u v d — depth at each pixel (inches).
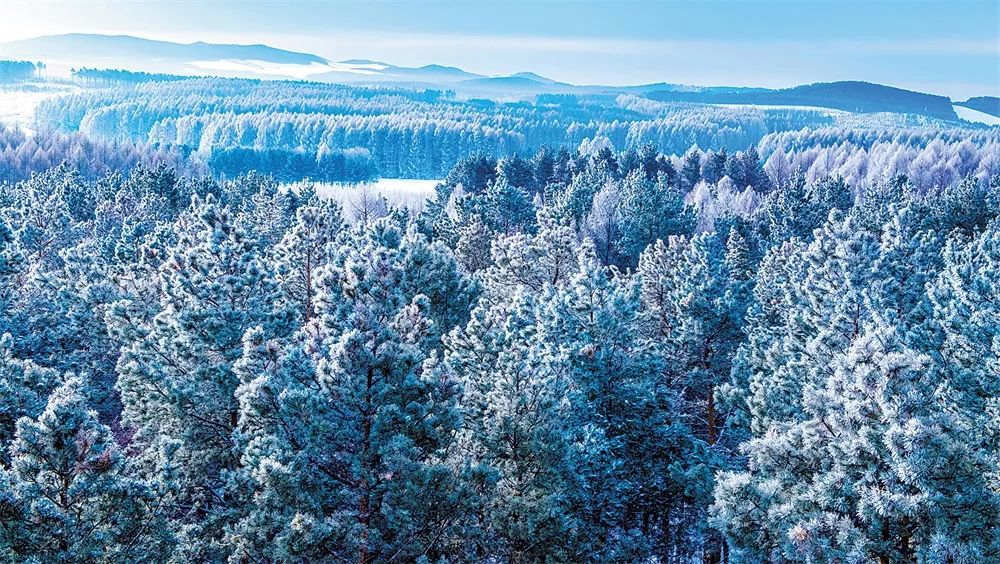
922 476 514.3
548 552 702.5
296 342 874.1
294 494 579.5
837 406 587.5
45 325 1242.6
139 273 1350.9
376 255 908.0
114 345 1224.8
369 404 601.3
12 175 6481.3
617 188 3479.3
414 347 694.5
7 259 1214.9
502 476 698.2
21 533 488.4
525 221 3351.4
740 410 991.0
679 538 1061.1
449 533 671.8
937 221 2709.2
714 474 911.7
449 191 4687.5
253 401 631.2
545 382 747.4
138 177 3946.9
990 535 511.2
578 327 1045.8
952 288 1040.2
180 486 665.0
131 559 541.6
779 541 571.2
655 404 995.3
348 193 6274.6
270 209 2810.0
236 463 797.2
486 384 834.2
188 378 856.3
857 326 950.4
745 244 2465.6
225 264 970.7
